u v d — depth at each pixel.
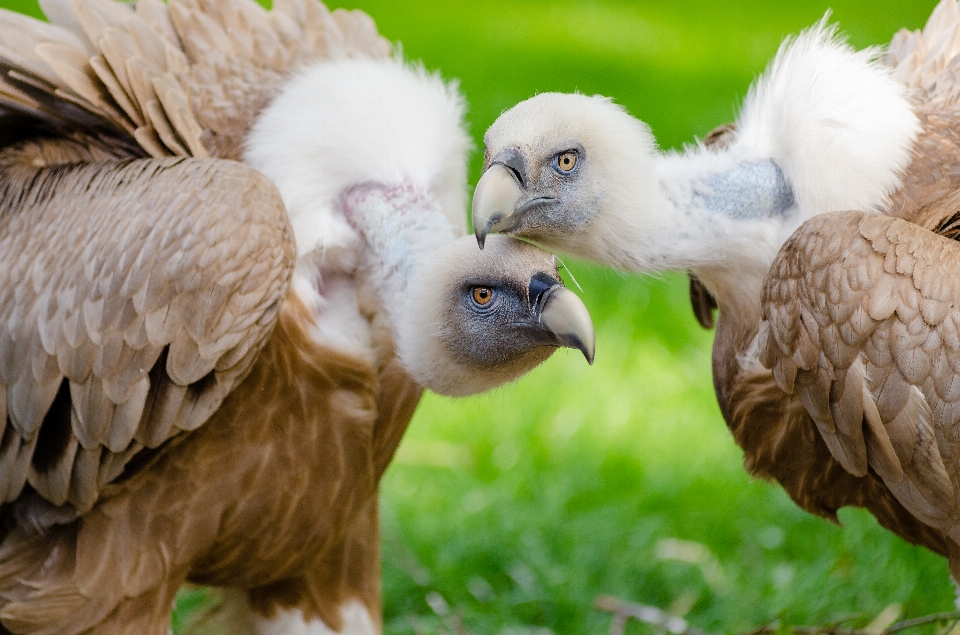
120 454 7.80
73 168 8.48
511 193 8.20
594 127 8.41
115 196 8.07
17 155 8.75
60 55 8.53
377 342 8.69
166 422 7.71
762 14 32.22
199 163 8.08
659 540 12.21
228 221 7.71
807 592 11.05
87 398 7.73
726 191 8.48
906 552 11.12
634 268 8.62
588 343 7.89
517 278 8.16
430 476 13.23
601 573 11.73
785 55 8.90
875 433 7.77
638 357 15.56
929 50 10.01
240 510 8.24
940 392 7.59
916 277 7.61
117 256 7.77
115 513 7.98
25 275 8.04
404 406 8.86
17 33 8.66
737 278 8.63
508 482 13.06
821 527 12.18
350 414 8.41
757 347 8.50
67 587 7.91
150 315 7.64
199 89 8.87
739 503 12.67
